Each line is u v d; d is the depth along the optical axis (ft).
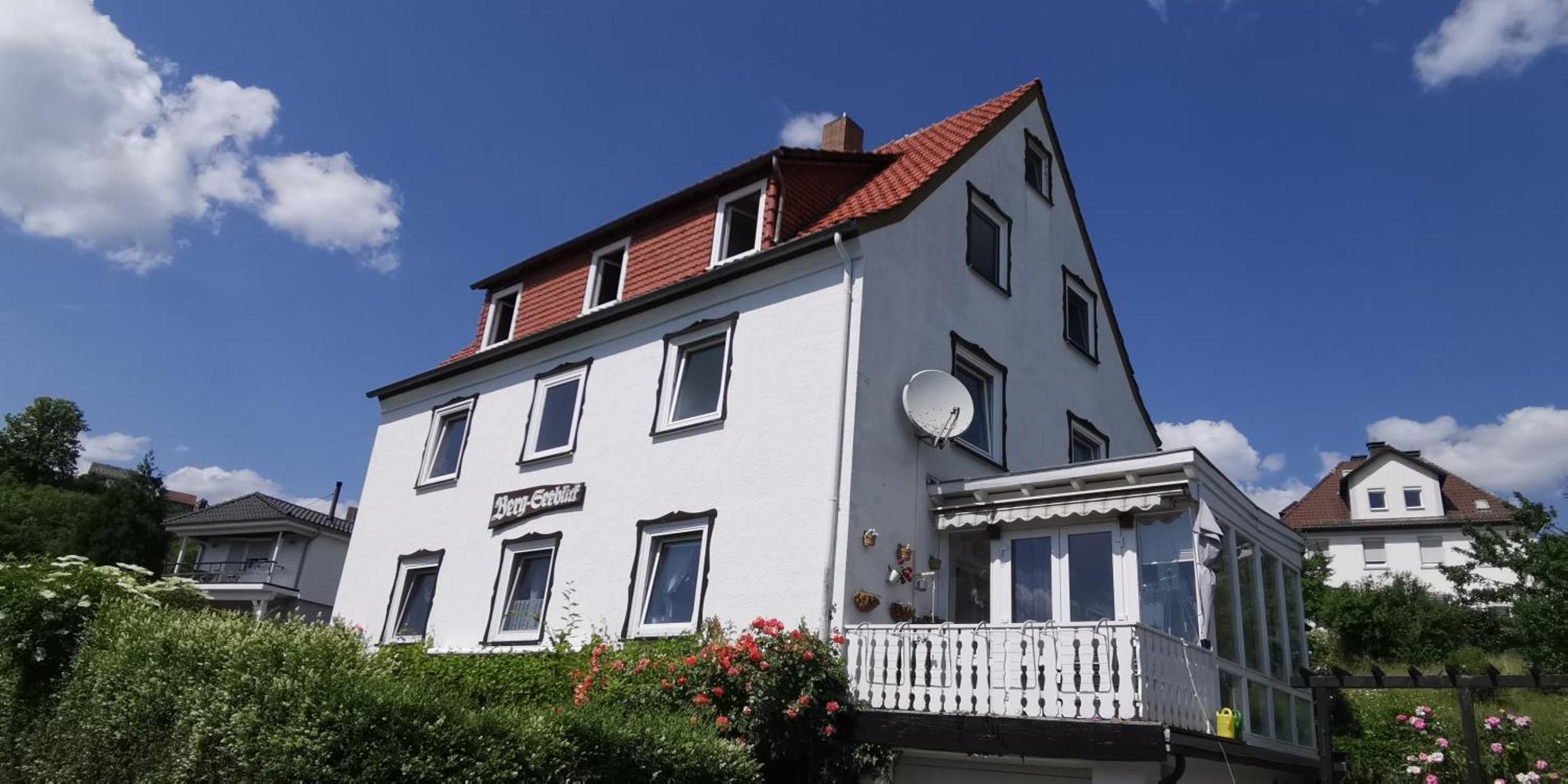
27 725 31.37
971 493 37.27
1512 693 55.01
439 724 21.04
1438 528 151.64
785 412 38.58
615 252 53.83
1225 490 34.78
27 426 224.33
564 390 50.72
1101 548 34.01
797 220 45.24
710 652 31.40
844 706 30.63
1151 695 26.63
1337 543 158.51
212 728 22.35
